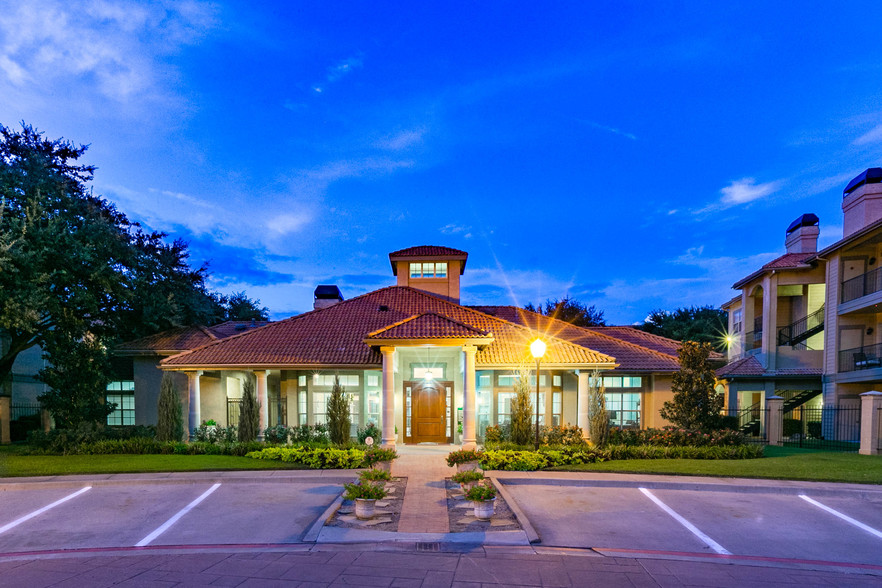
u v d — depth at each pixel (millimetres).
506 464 12469
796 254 23531
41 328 17500
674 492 10578
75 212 17688
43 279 15062
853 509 9375
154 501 9750
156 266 21016
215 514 8859
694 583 5996
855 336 20406
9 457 14164
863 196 20000
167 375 16031
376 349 16328
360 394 17766
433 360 17281
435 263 22391
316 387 17984
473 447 14422
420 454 14703
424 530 7801
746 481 11094
